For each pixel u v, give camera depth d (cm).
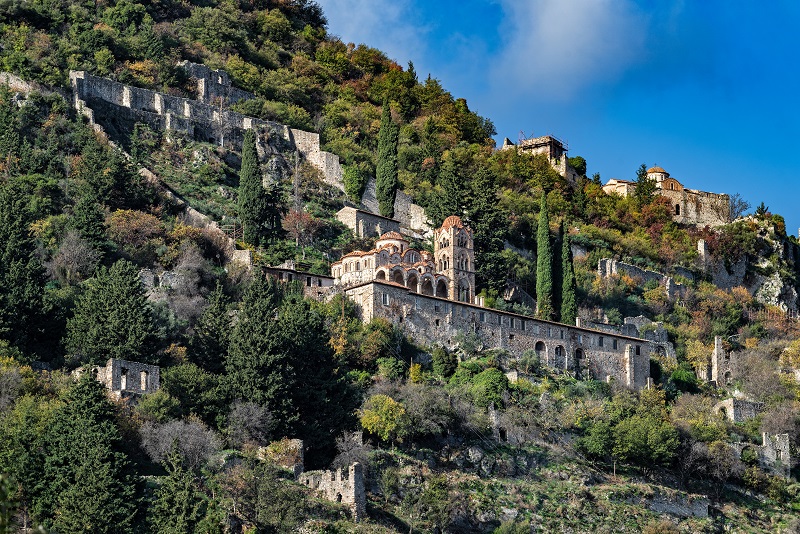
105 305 15375
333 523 12631
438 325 18800
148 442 12725
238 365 14612
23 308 15262
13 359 13938
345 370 16088
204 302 17775
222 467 12912
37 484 11569
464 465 15638
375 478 14312
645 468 17275
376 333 17600
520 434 16462
